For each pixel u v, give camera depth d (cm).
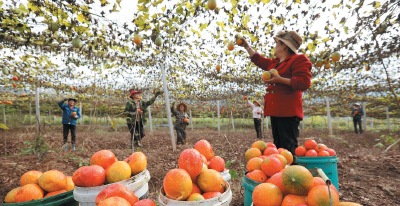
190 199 118
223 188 142
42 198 139
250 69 623
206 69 654
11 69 609
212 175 133
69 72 667
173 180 118
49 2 262
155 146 657
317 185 108
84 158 432
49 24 288
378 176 320
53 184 146
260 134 806
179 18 324
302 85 221
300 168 115
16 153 484
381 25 232
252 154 196
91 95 832
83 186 138
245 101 1030
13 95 978
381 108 1251
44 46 385
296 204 108
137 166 151
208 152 170
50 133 815
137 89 869
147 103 588
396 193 255
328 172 228
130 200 114
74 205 153
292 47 246
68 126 557
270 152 195
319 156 234
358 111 1069
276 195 116
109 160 153
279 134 252
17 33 328
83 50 396
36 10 273
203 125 1526
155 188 312
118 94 895
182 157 133
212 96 995
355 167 380
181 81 812
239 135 956
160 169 379
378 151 589
